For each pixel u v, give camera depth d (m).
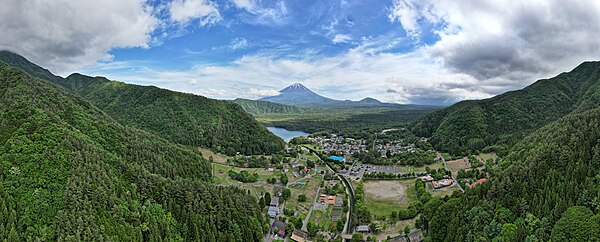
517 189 128.62
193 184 147.25
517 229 111.56
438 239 135.62
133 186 132.50
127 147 169.88
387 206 188.75
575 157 126.69
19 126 134.50
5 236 93.06
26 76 194.25
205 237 125.50
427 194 189.00
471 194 143.00
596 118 152.00
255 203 164.00
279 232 151.00
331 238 149.75
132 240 110.62
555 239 103.69
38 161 118.00
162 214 126.06
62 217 103.38
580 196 111.12
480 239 117.12
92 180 119.12
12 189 106.94
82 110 186.75
